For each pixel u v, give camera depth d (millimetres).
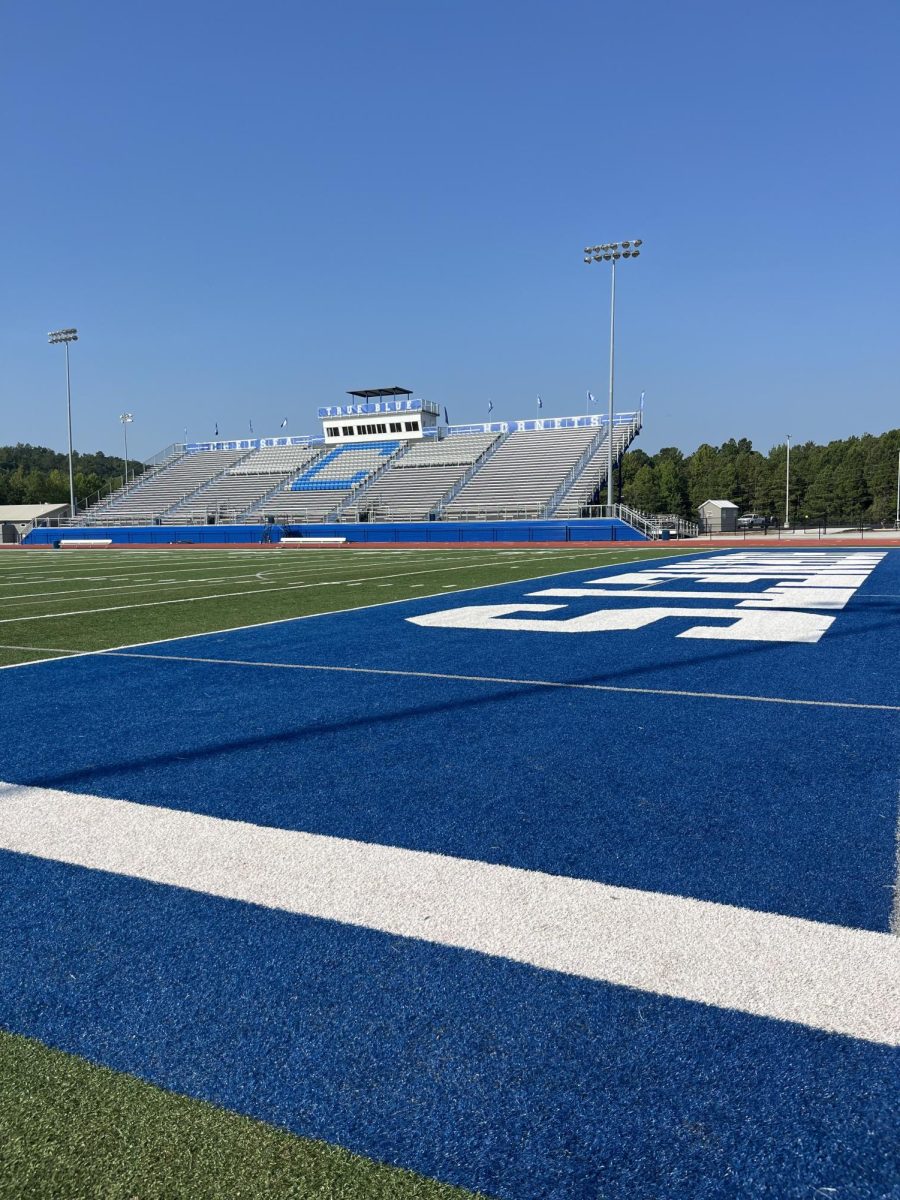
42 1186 1508
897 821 3195
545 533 37156
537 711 5133
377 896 2639
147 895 2684
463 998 2064
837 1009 1975
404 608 11484
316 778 3861
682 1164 1530
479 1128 1629
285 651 7820
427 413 52438
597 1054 1835
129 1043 1919
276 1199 1467
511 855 2938
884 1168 1519
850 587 13273
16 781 3916
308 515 45219
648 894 2609
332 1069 1811
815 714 4961
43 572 21344
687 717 4926
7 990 2145
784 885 2658
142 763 4164
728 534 42281
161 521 49031
